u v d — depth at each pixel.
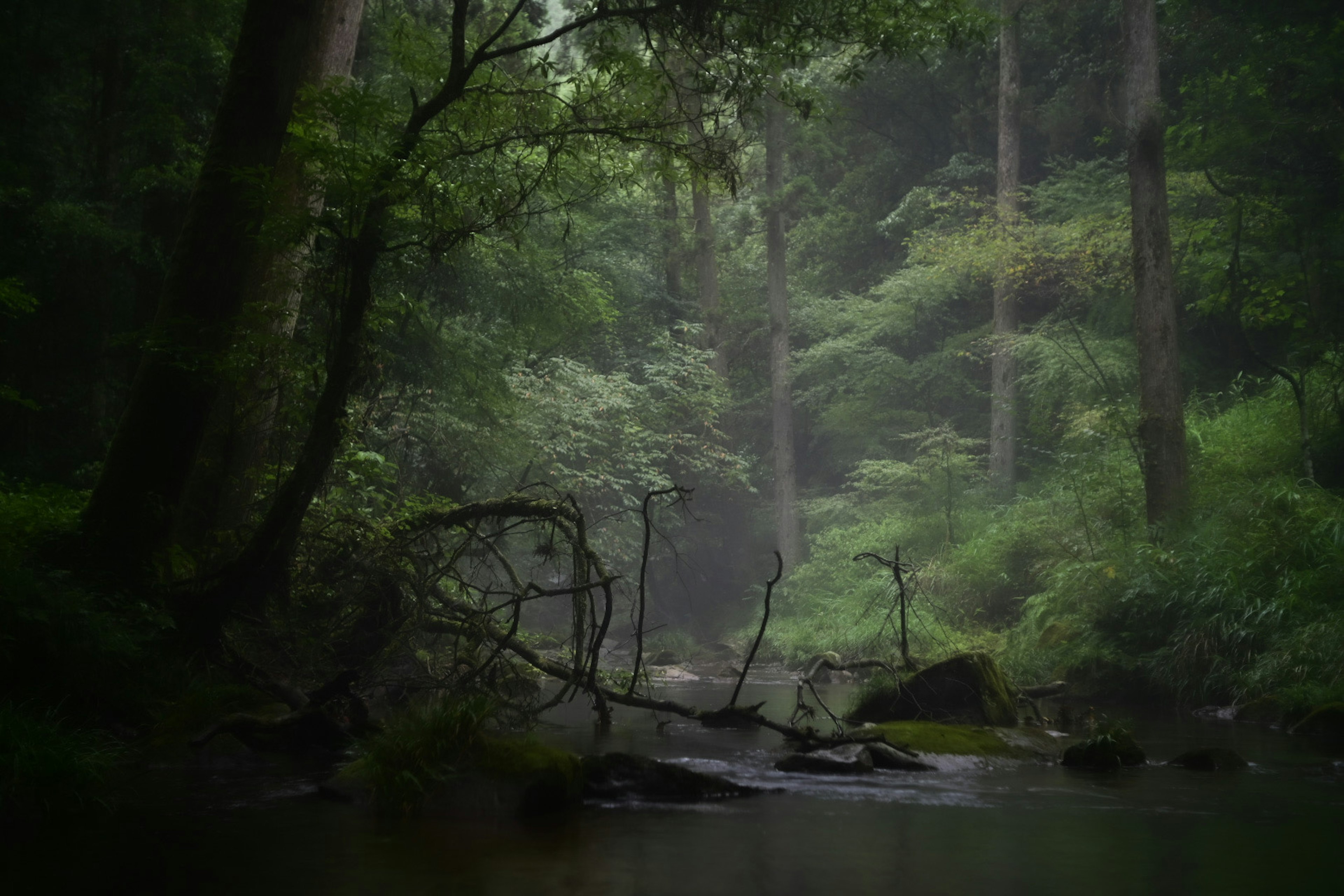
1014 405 20.78
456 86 8.09
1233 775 6.83
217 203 8.39
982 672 9.47
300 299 10.77
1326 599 10.73
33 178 14.96
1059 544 14.54
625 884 3.92
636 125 9.01
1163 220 14.17
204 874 4.02
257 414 10.50
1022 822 5.19
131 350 15.10
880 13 8.65
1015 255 20.52
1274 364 17.30
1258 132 14.43
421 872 4.07
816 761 6.85
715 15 8.65
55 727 5.84
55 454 15.48
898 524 20.00
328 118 7.89
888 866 4.24
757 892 3.82
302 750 7.33
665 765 5.94
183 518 9.83
